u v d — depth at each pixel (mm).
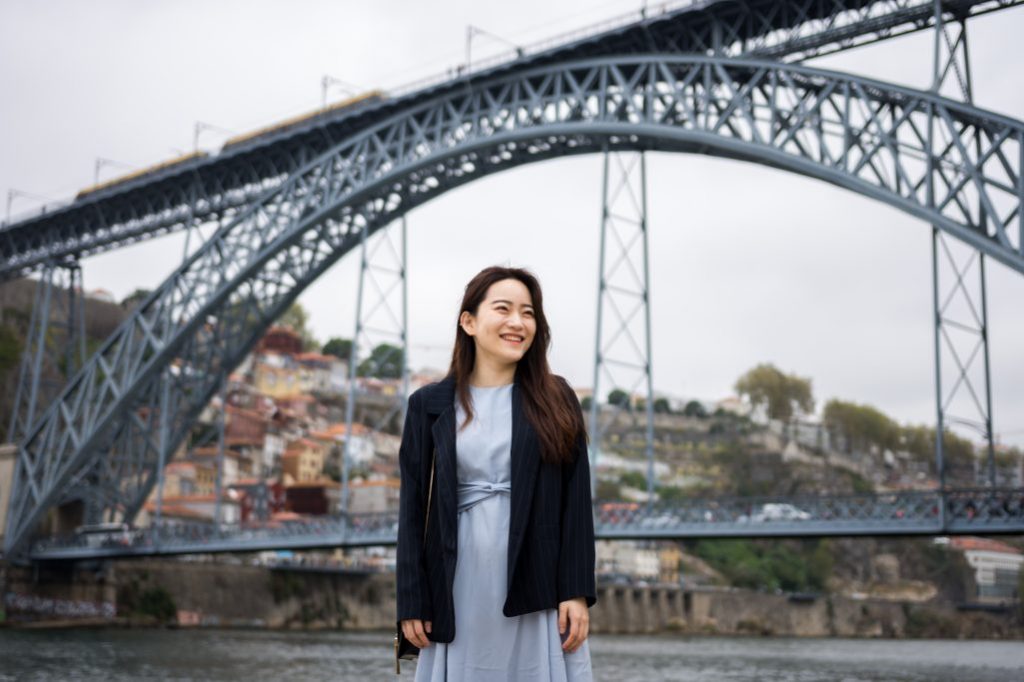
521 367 4742
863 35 42844
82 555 67688
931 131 38000
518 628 4422
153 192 66125
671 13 46344
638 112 46594
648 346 45594
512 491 4445
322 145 60750
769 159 42281
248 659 43938
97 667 37719
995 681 36781
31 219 70688
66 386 68250
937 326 36250
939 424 35812
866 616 151250
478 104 53406
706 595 133625
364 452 159375
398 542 4574
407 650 4605
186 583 80500
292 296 62969
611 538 43750
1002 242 35375
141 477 69438
